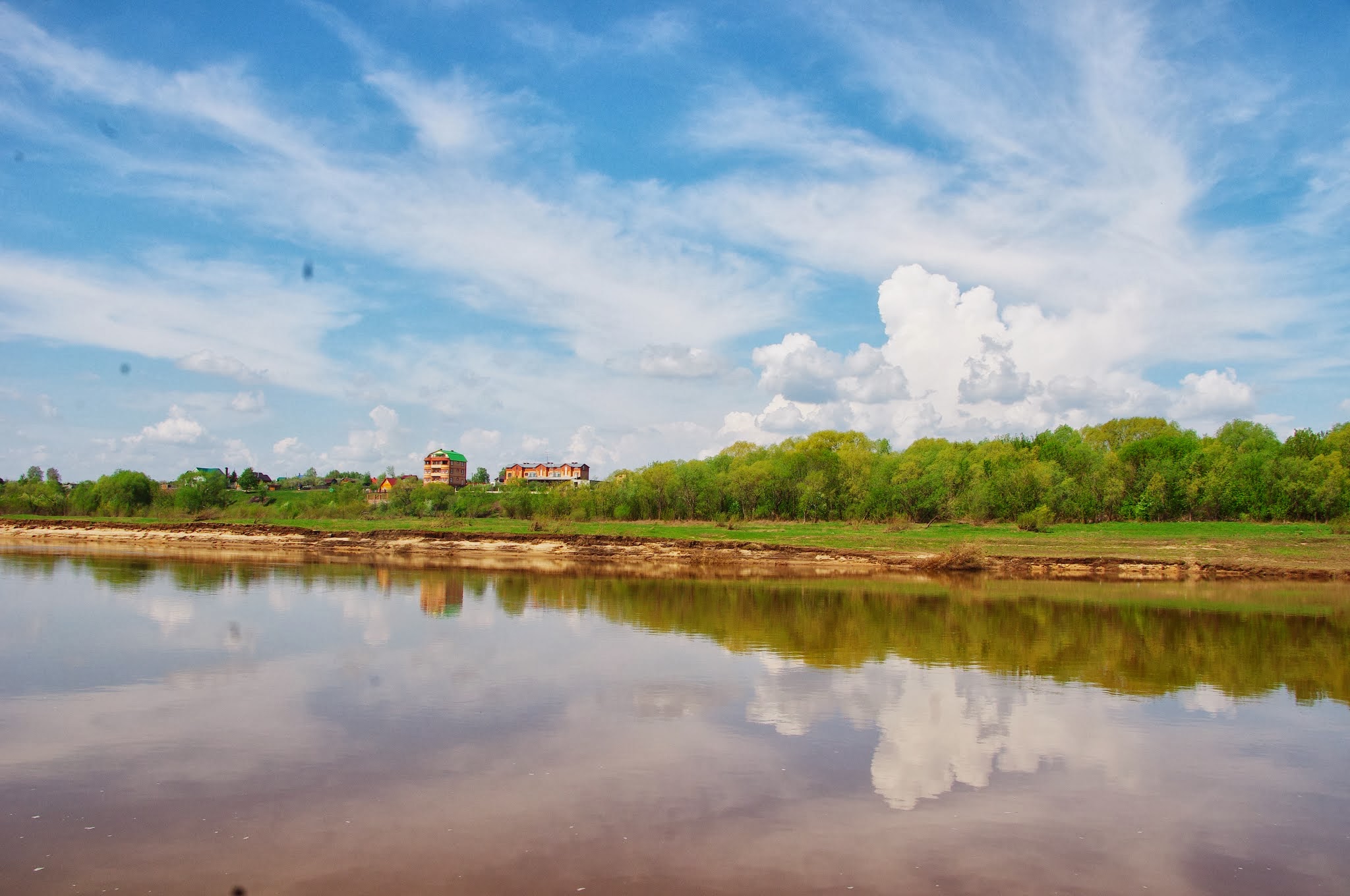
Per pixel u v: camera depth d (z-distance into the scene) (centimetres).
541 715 1753
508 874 1033
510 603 3606
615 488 10656
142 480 12331
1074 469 10200
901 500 9394
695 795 1314
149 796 1275
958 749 1577
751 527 9050
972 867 1085
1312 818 1275
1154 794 1364
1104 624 3272
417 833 1151
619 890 998
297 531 8400
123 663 2231
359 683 2014
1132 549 6475
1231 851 1153
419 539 7750
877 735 1659
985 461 10238
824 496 10019
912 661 2428
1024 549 6506
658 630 2919
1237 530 7906
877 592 4391
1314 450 9812
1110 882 1055
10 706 1791
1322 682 2231
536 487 12612
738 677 2158
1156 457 10106
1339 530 7706
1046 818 1255
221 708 1781
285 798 1270
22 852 1080
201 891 980
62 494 12594
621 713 1781
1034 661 2464
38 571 4859
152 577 4500
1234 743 1650
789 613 3453
